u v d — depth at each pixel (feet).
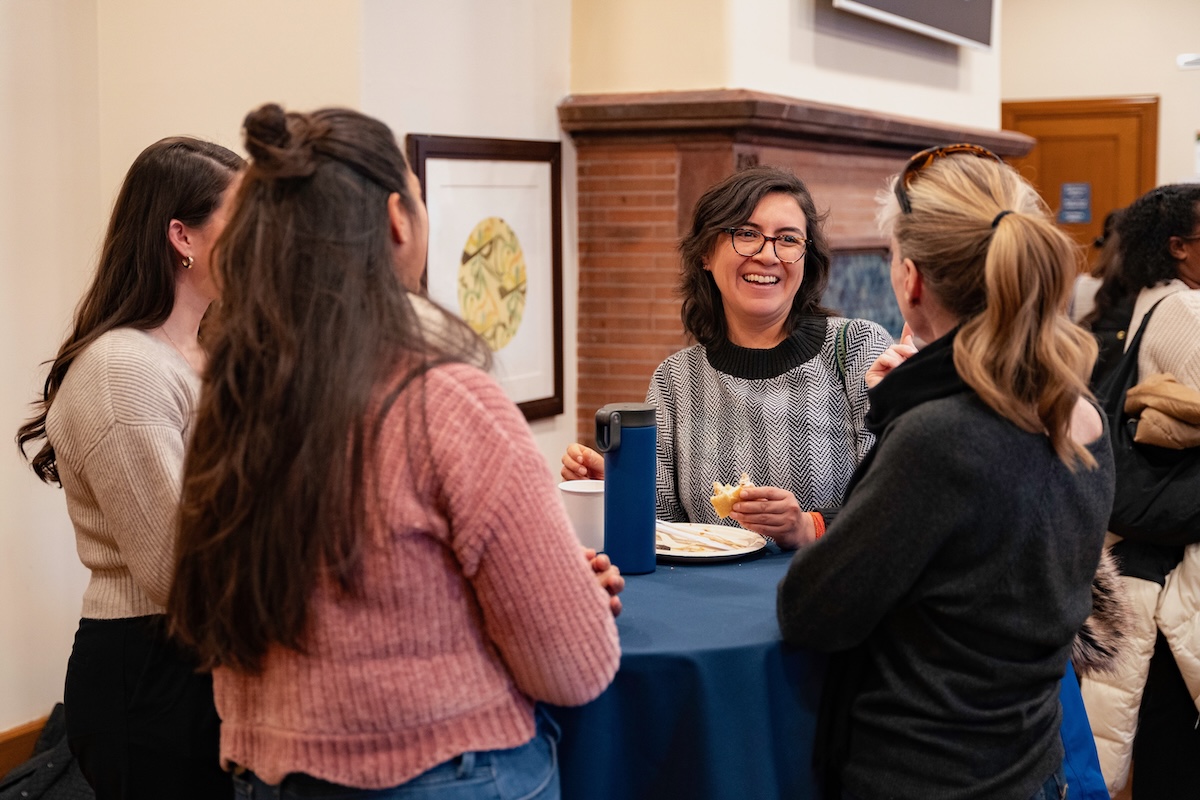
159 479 4.94
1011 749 4.42
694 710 4.48
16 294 9.70
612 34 12.09
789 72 12.79
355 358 3.50
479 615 3.82
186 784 5.30
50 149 9.98
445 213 10.57
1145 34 24.00
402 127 10.08
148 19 10.28
